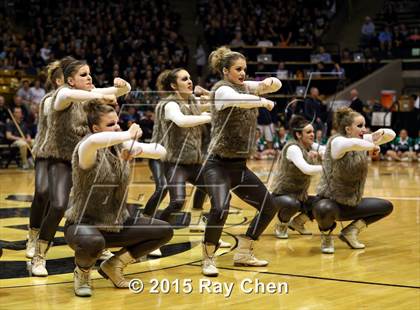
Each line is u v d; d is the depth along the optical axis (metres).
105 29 23.47
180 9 27.41
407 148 19.59
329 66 21.70
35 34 23.16
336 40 26.39
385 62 23.83
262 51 23.00
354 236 7.29
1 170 16.59
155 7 25.50
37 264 5.93
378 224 8.84
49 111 5.96
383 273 6.05
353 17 26.95
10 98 19.78
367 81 22.98
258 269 6.21
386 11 26.58
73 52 21.92
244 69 6.10
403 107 20.47
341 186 7.03
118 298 5.20
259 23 25.25
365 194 11.95
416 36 24.33
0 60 21.44
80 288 5.27
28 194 11.87
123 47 22.59
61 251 7.01
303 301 5.08
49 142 5.97
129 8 25.12
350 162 6.95
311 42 24.58
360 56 23.28
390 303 5.01
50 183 5.96
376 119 19.22
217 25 24.75
